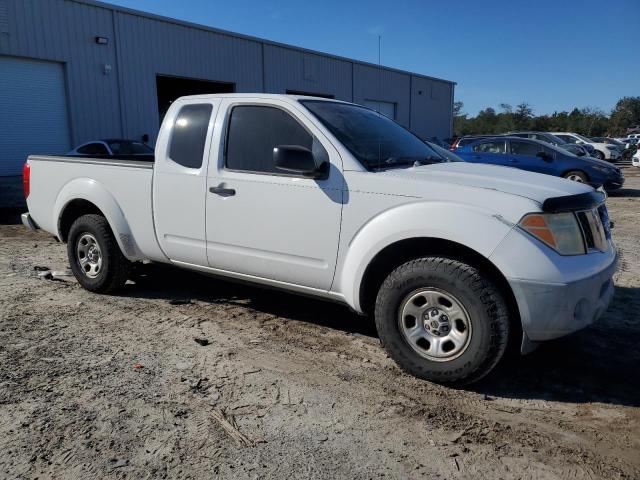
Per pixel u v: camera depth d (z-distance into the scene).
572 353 4.21
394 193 3.66
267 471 2.71
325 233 3.93
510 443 3.00
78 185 5.42
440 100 40.25
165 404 3.35
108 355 4.07
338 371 3.85
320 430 3.09
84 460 2.78
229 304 5.33
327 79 28.69
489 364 3.41
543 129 85.31
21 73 16.34
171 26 20.28
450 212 3.45
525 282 3.25
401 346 3.70
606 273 3.55
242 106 4.46
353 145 4.03
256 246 4.30
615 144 31.42
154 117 19.91
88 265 5.60
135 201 5.03
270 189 4.16
